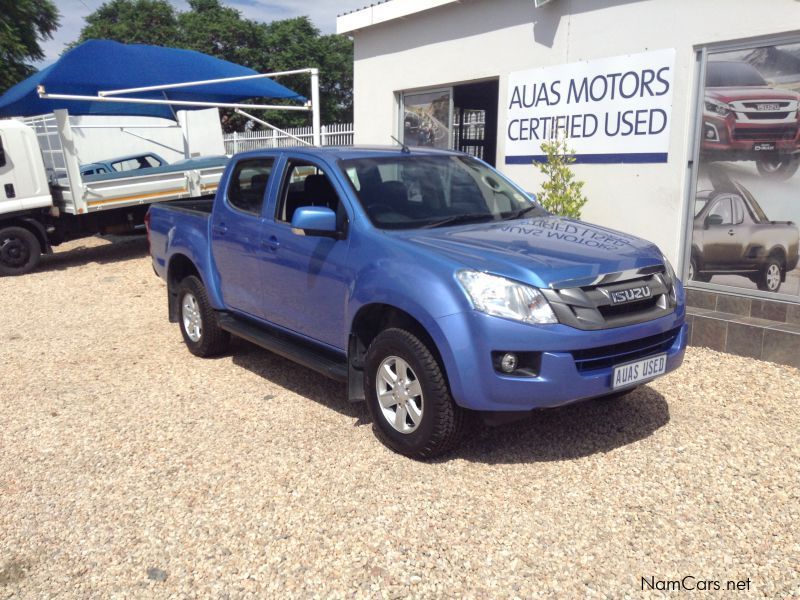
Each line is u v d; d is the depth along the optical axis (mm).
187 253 6316
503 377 3713
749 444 4320
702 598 2939
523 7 8148
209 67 14344
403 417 4219
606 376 3834
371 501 3777
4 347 7309
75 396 5680
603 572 3121
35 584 3211
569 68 7672
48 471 4332
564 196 7410
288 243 5047
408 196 4840
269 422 4938
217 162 13383
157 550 3428
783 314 6051
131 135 16609
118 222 12664
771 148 6129
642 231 7207
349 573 3176
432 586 3066
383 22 10031
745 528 3418
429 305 3852
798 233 6000
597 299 3803
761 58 6105
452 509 3666
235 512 3736
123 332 7746
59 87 13086
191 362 6465
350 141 13922
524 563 3201
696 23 6492
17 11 22609
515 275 3746
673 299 4203
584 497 3746
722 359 5883
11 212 11625
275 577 3174
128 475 4223
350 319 4438
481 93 10977
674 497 3719
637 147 7125
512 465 4125
